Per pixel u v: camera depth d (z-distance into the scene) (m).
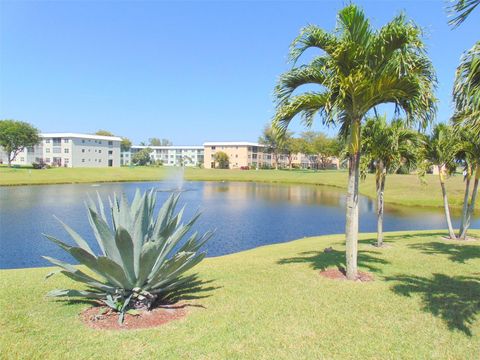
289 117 7.72
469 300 5.96
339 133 9.13
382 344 4.34
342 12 6.55
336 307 5.58
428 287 6.72
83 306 5.36
